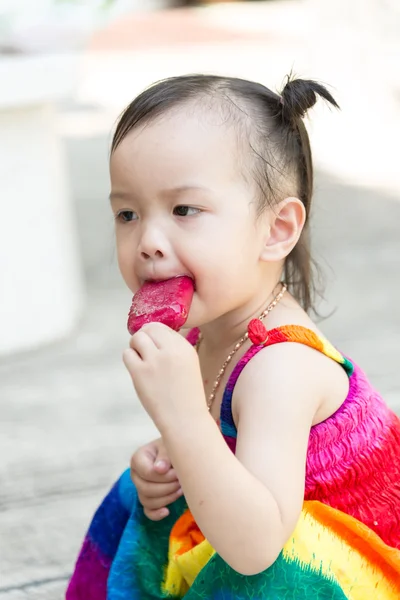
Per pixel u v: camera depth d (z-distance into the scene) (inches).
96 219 258.1
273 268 71.9
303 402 63.1
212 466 59.1
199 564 67.1
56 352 162.7
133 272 67.6
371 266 207.9
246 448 61.7
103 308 185.8
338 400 67.2
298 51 523.2
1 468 116.6
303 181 73.6
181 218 65.4
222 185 65.6
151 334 61.4
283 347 65.4
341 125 353.1
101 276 207.9
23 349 162.4
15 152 153.3
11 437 126.3
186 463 59.5
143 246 65.4
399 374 143.8
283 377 63.5
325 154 317.4
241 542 58.7
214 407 72.2
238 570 59.9
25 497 108.8
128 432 127.0
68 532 100.7
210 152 65.6
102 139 356.5
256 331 66.1
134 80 468.8
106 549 79.0
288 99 71.5
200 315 66.9
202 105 67.4
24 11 152.9
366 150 320.5
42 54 154.0
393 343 159.5
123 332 171.8
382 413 70.6
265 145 68.6
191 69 480.4
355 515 67.7
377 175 291.4
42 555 96.6
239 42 589.3
